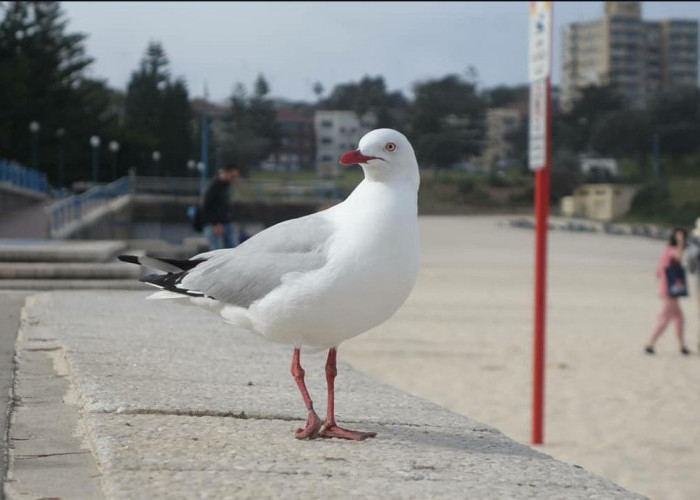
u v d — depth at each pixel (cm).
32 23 7862
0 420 443
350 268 428
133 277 1280
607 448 923
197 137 11900
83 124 8112
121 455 383
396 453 425
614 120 14125
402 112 18138
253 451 409
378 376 1330
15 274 1244
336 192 5831
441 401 1152
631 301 2616
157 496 334
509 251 4934
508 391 1222
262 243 453
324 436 446
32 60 7762
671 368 1446
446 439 461
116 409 461
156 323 826
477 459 424
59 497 336
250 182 6106
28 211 4347
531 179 12069
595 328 1970
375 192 441
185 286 465
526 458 432
